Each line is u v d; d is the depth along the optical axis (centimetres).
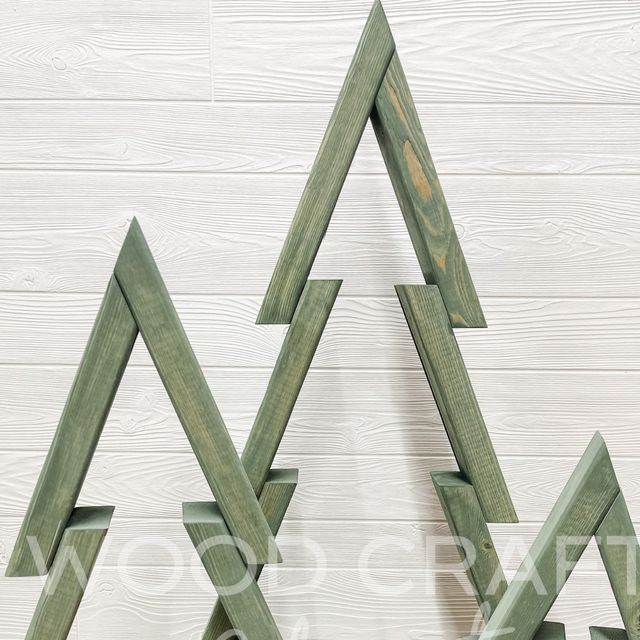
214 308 85
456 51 83
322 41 82
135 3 82
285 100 83
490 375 87
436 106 84
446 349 64
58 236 84
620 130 84
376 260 85
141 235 57
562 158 84
